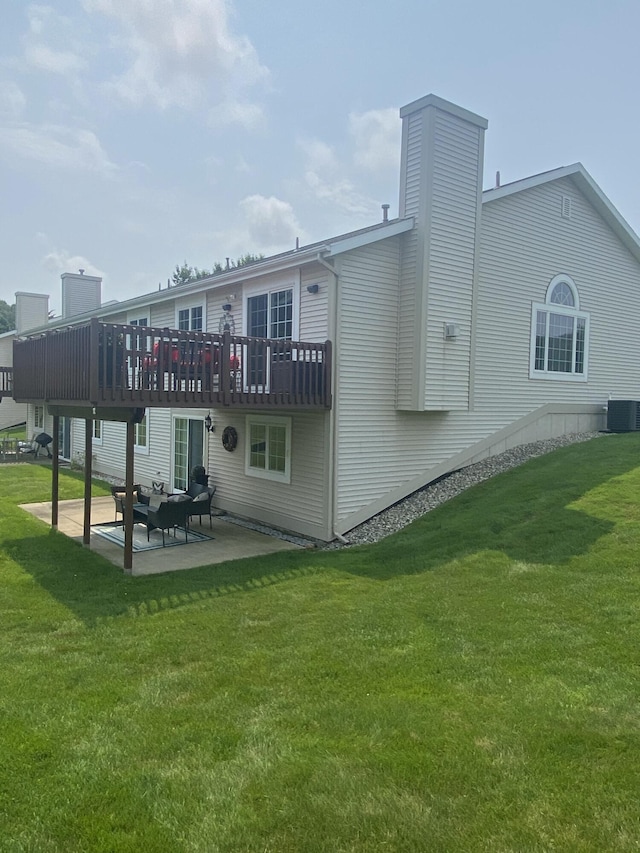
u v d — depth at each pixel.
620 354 16.58
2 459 22.64
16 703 4.50
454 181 11.05
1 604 6.96
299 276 11.03
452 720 4.02
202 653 5.44
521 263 13.52
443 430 12.15
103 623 6.34
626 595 5.91
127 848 2.95
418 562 8.01
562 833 2.92
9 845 2.98
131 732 4.05
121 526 11.51
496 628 5.53
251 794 3.33
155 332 8.58
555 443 14.05
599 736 3.71
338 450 10.45
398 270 11.07
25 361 11.08
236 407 9.30
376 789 3.33
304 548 9.99
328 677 4.80
